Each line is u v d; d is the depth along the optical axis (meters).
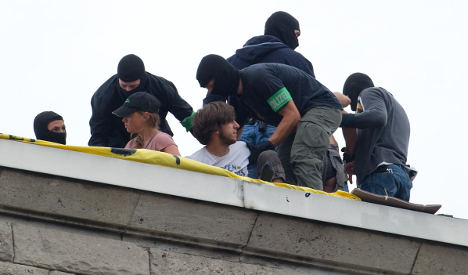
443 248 23.72
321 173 25.95
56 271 20.84
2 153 20.81
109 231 21.52
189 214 21.89
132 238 21.66
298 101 26.08
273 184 22.59
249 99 26.03
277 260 22.67
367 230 23.12
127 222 21.53
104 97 27.31
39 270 20.73
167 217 21.77
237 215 22.20
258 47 28.78
